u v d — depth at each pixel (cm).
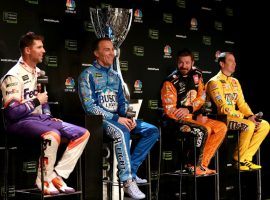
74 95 926
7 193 764
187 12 1095
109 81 855
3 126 808
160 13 1052
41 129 727
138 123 868
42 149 713
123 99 870
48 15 896
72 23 927
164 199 1043
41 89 809
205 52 1124
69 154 746
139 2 1021
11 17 851
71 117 814
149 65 1031
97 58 857
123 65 994
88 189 786
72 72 924
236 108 1108
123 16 912
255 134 1050
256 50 1180
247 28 1194
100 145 798
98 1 964
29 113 743
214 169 1064
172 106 955
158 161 1035
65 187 747
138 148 863
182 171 968
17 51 857
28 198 863
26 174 859
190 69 981
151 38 1037
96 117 794
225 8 1163
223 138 976
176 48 1076
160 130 958
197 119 975
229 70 1048
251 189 1158
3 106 758
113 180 867
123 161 812
